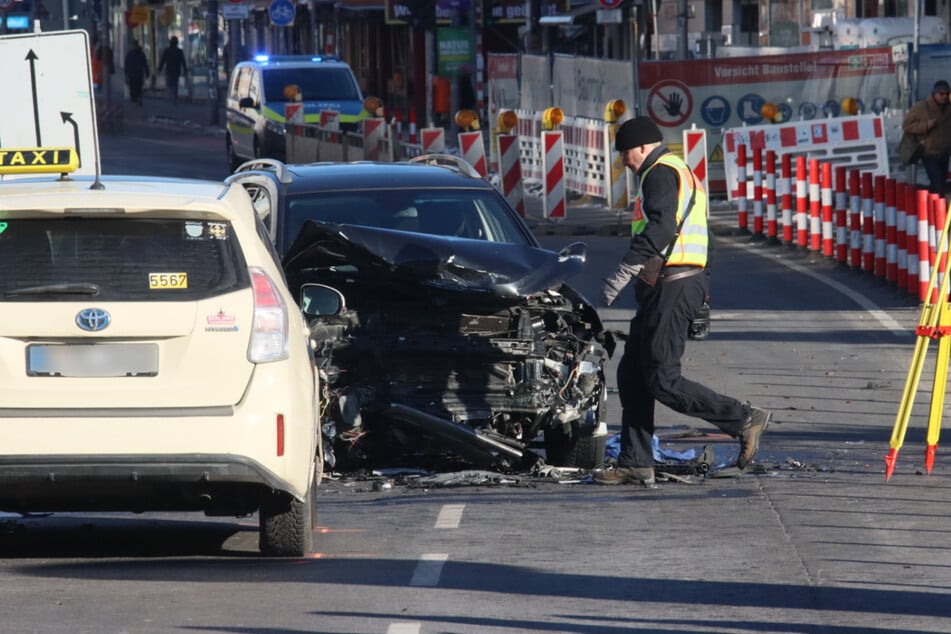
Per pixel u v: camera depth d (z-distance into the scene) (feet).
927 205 171.83
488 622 61.57
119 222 69.87
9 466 67.62
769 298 178.50
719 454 103.81
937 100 246.27
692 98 268.41
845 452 102.83
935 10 372.99
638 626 60.75
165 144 453.58
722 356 142.82
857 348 146.61
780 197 248.32
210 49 539.70
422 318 94.99
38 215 69.15
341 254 93.61
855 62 271.28
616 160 252.42
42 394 68.08
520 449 95.25
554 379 96.27
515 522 81.97
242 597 65.98
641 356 92.73
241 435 68.59
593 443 99.35
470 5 381.60
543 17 396.57
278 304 70.38
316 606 64.28
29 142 119.24
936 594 65.21
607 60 273.95
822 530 78.13
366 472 98.48
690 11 438.40
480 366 95.25
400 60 532.73
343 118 330.34
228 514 73.87
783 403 121.70
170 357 68.80
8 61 118.83
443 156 117.70
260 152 343.87
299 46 596.29
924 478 92.48
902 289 180.86
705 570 69.97
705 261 92.38
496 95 325.83
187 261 69.72
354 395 92.94
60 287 68.39
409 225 105.29
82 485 68.39
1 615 63.26
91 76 119.34
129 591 67.41
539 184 297.53
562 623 61.26
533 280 94.79
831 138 255.50
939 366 88.84
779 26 415.23
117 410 68.33
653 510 84.89
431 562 72.28
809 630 59.93
